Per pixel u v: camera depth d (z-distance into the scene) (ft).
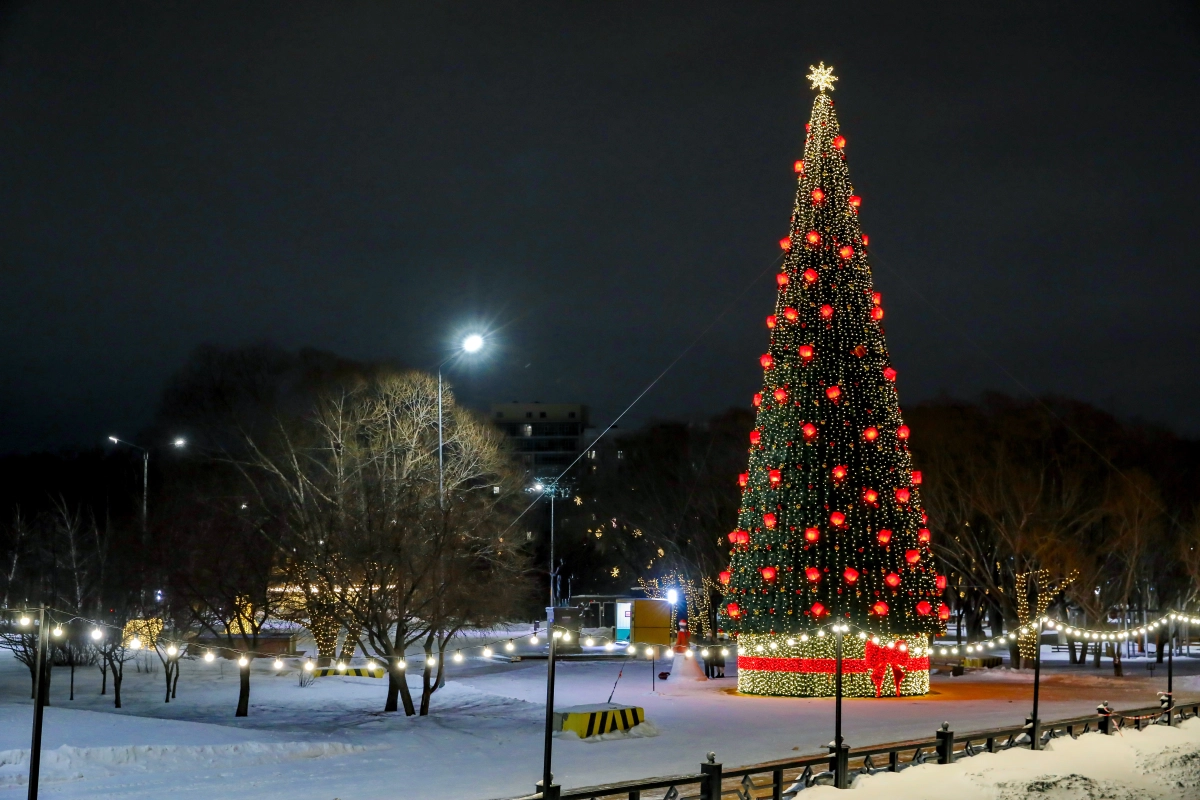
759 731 82.79
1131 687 128.88
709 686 124.36
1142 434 171.83
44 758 57.98
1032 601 165.99
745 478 120.06
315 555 92.68
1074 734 71.56
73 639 105.09
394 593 88.84
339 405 134.31
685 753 70.18
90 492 201.36
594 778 59.47
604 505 229.04
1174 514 170.40
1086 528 162.71
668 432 212.64
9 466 213.05
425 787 55.72
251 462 127.54
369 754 67.36
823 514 112.78
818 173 119.75
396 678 88.43
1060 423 161.27
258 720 84.48
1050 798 52.42
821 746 73.87
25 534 152.66
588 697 110.93
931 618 114.52
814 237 117.08
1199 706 84.02
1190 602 174.29
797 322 117.19
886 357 118.01
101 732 69.05
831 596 111.45
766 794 55.06
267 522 103.86
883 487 113.80
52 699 99.60
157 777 56.85
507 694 113.80
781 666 112.27
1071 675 147.84
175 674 106.22
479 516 96.27
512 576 106.93
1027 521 152.76
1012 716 93.86
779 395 115.75
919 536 115.14
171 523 104.27
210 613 99.04
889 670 110.93
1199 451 179.01
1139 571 175.63
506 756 68.33
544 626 227.40
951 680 139.74
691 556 209.26
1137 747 67.72
